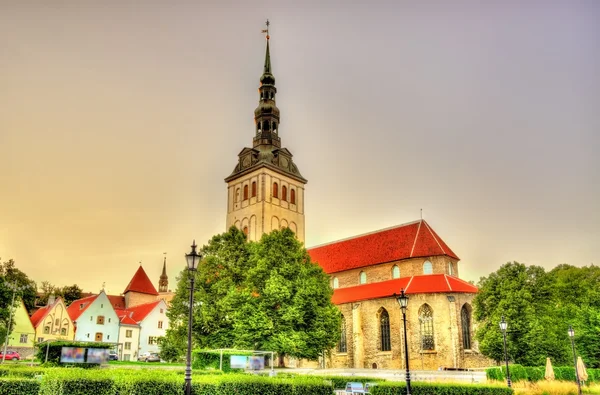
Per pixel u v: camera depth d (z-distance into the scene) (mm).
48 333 87875
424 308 67938
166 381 23656
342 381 39406
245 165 95062
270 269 53062
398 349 68250
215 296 51875
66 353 41938
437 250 73000
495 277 56125
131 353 95750
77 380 22031
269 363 50438
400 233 80375
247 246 56781
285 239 56281
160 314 101750
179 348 53344
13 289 73938
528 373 47094
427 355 65812
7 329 71812
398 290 70562
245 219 92000
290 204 94500
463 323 67125
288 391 26672
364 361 71750
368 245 83938
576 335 59938
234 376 27000
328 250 90875
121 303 123938
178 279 58406
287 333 49188
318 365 76625
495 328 53312
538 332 51219
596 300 63094
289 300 51094
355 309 74312
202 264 53969
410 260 75062
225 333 49844
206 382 24672
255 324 48375
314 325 51250
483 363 65750
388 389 32250
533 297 54125
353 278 82438
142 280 126312
